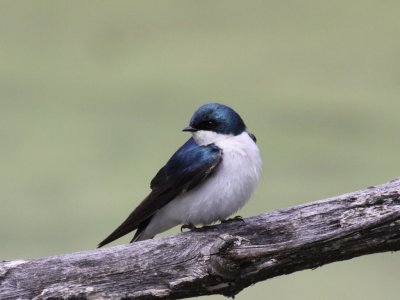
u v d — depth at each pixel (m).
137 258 4.51
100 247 4.58
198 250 4.51
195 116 4.59
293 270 4.51
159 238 4.52
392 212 4.49
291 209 4.53
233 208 4.58
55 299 4.51
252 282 4.51
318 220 4.52
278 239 4.52
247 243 4.50
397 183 4.52
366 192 4.52
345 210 4.52
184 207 4.58
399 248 4.50
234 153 4.57
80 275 4.51
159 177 4.59
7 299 4.51
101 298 4.51
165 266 4.51
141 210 4.58
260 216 4.53
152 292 4.51
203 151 4.57
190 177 4.57
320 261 4.51
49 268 4.51
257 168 4.59
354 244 4.50
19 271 4.51
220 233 4.52
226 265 4.49
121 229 4.58
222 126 4.59
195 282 4.51
